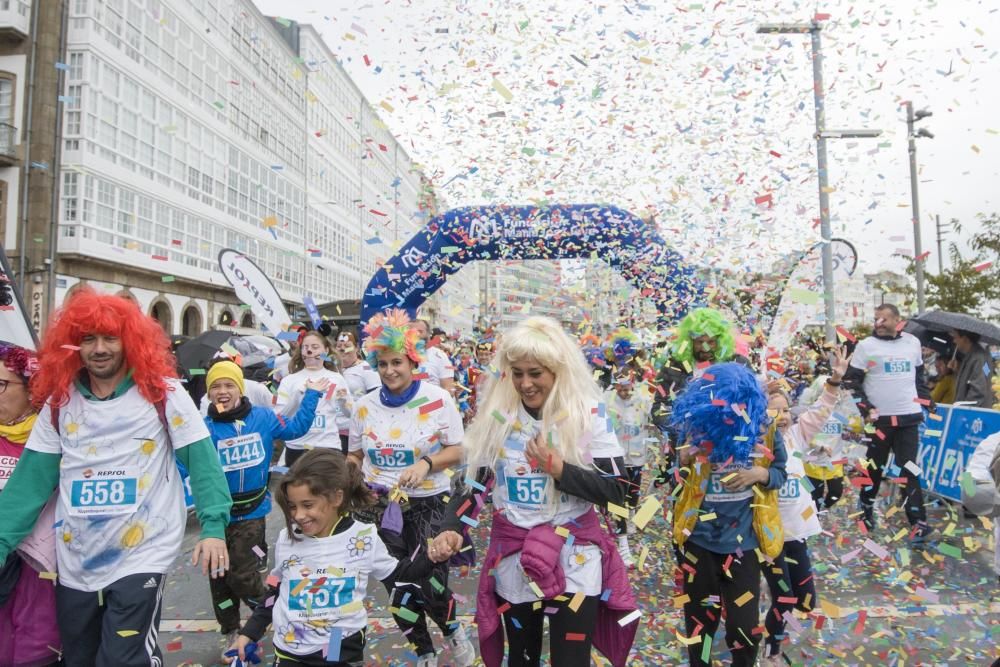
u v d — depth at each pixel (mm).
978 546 5312
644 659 3562
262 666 3621
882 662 3518
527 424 2547
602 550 2516
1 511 2496
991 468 2764
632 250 8414
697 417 2947
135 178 21812
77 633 2523
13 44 19422
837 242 9922
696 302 8148
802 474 3734
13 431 2779
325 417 5609
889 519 6641
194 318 25141
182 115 23719
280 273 28984
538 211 8594
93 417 2531
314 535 2758
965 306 17750
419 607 3477
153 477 2596
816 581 4867
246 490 3832
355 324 16406
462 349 9516
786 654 3611
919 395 7371
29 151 19453
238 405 3924
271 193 28672
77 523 2490
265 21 28094
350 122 32062
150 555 2547
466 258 8906
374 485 3668
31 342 4133
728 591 2965
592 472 2389
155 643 2547
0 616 2607
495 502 2609
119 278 21641
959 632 3900
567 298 9875
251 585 3779
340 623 2680
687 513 3057
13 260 19328
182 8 23406
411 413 3668
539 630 2586
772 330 8445
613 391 6141
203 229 25062
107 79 20625
